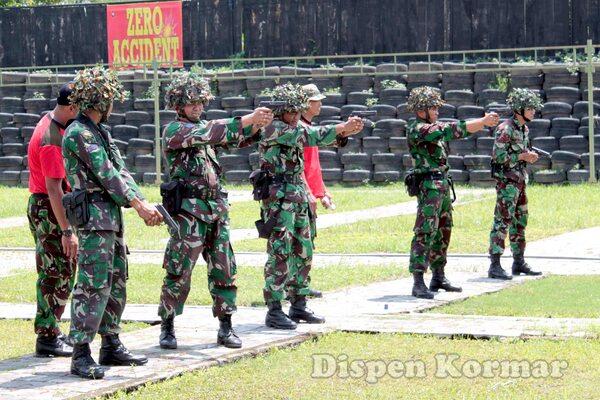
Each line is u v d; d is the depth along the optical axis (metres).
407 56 90.06
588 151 74.31
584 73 77.50
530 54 86.12
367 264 38.62
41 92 92.00
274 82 86.94
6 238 50.53
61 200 21.67
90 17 98.75
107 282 20.34
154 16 95.12
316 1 92.38
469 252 42.12
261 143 25.56
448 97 80.81
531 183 74.19
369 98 83.62
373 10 90.75
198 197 22.48
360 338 23.44
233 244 45.75
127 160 85.38
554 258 39.66
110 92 20.52
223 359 21.30
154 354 22.08
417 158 30.34
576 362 20.66
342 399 18.52
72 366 20.22
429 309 28.17
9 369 21.12
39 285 22.69
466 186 75.81
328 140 25.31
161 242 47.47
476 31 87.81
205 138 21.92
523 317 25.89
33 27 100.38
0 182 87.88
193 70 89.62
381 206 62.62
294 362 21.27
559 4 85.56
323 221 55.19
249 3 94.19
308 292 26.33
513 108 34.22
